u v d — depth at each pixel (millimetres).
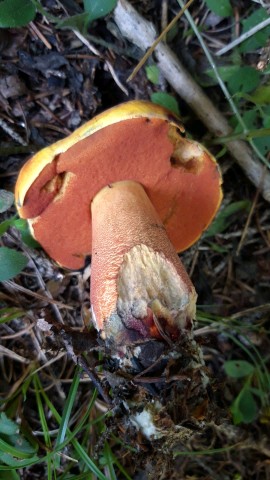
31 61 244
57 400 257
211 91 255
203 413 166
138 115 165
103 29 242
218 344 282
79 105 253
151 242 182
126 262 175
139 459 178
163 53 235
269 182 265
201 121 255
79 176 188
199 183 211
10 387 247
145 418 164
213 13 244
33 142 252
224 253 282
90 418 255
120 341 163
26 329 252
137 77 249
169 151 189
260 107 235
